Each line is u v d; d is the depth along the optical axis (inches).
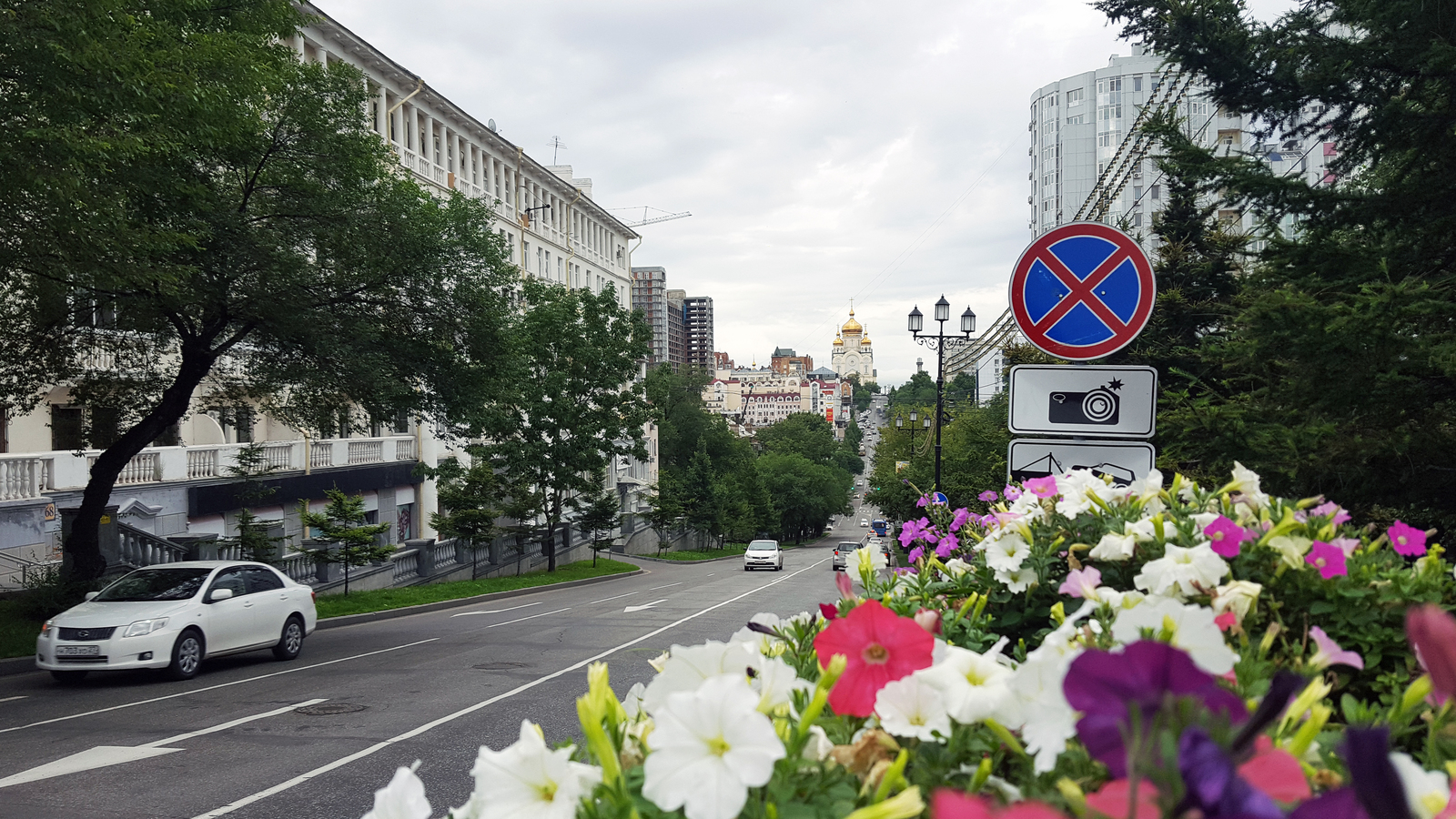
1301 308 297.1
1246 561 113.3
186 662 492.1
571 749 66.1
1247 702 66.5
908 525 202.7
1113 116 3521.2
